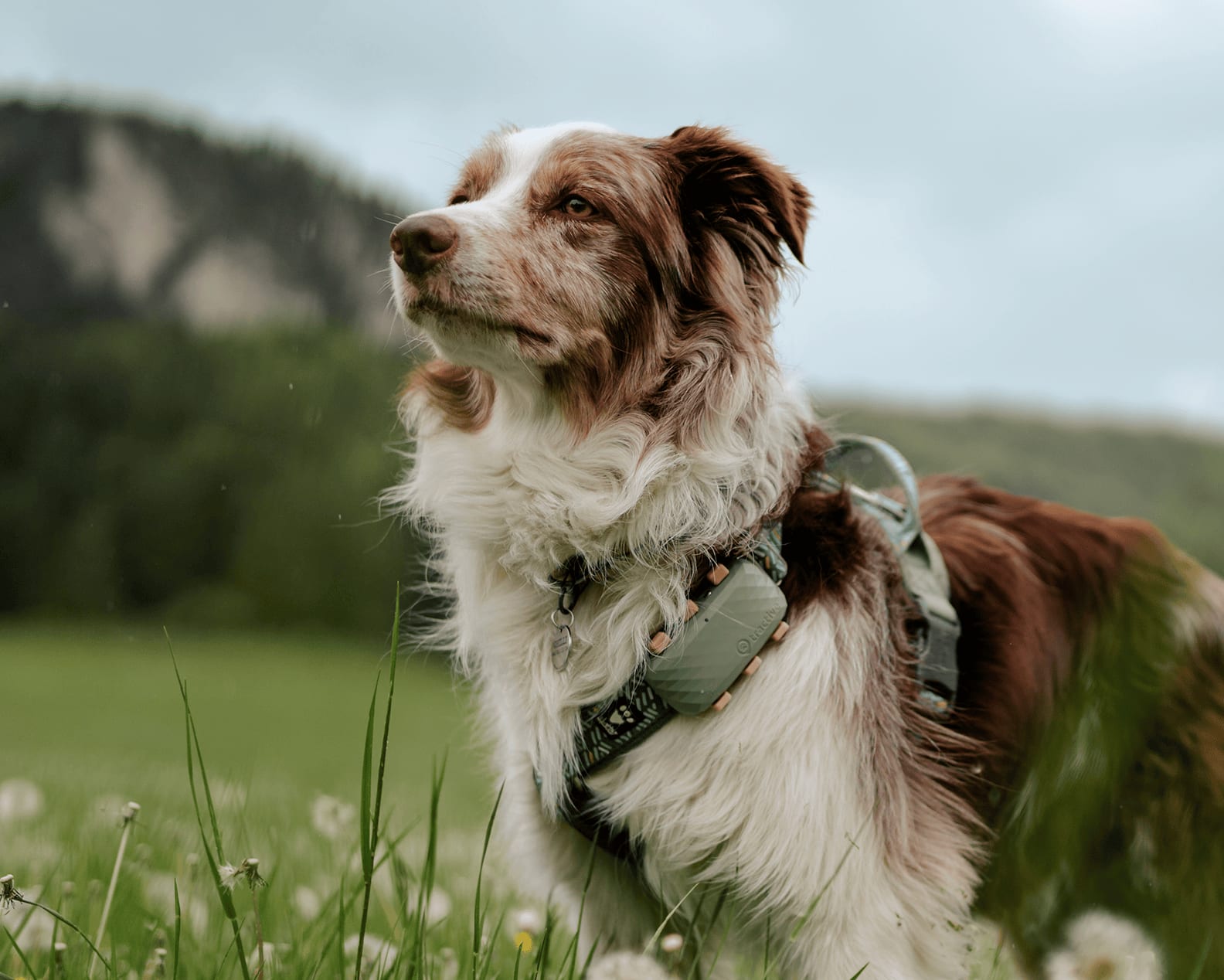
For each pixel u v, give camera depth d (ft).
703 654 8.29
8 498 127.34
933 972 8.57
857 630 8.79
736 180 9.81
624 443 9.10
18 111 180.14
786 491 9.03
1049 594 10.25
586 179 9.53
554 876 9.49
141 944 8.78
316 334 139.33
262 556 115.65
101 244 168.25
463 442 9.61
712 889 8.67
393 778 29.37
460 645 9.89
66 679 84.33
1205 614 10.49
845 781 8.36
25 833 13.99
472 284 9.02
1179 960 9.95
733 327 9.39
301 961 7.88
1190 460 173.78
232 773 15.28
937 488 11.59
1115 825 10.03
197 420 131.44
